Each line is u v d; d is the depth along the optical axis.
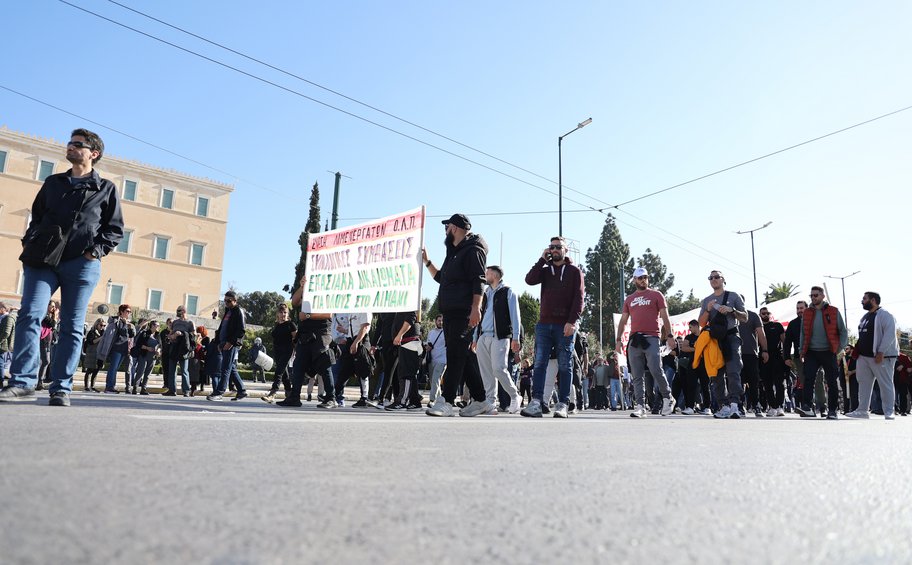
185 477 1.69
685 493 1.78
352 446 2.60
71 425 2.79
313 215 41.31
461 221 5.71
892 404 8.49
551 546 1.17
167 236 46.78
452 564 1.03
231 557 1.00
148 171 46.47
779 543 1.24
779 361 10.48
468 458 2.37
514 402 7.78
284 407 7.26
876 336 8.52
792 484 1.99
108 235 4.40
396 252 7.41
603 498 1.66
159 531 1.13
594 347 51.44
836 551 1.20
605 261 79.00
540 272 6.72
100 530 1.11
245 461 2.04
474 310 5.55
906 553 1.20
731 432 4.20
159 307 46.00
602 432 3.89
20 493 1.36
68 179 4.27
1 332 10.28
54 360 4.19
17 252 41.34
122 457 1.96
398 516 1.36
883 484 2.04
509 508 1.49
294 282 39.06
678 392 13.35
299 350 7.80
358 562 1.02
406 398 9.28
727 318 7.81
